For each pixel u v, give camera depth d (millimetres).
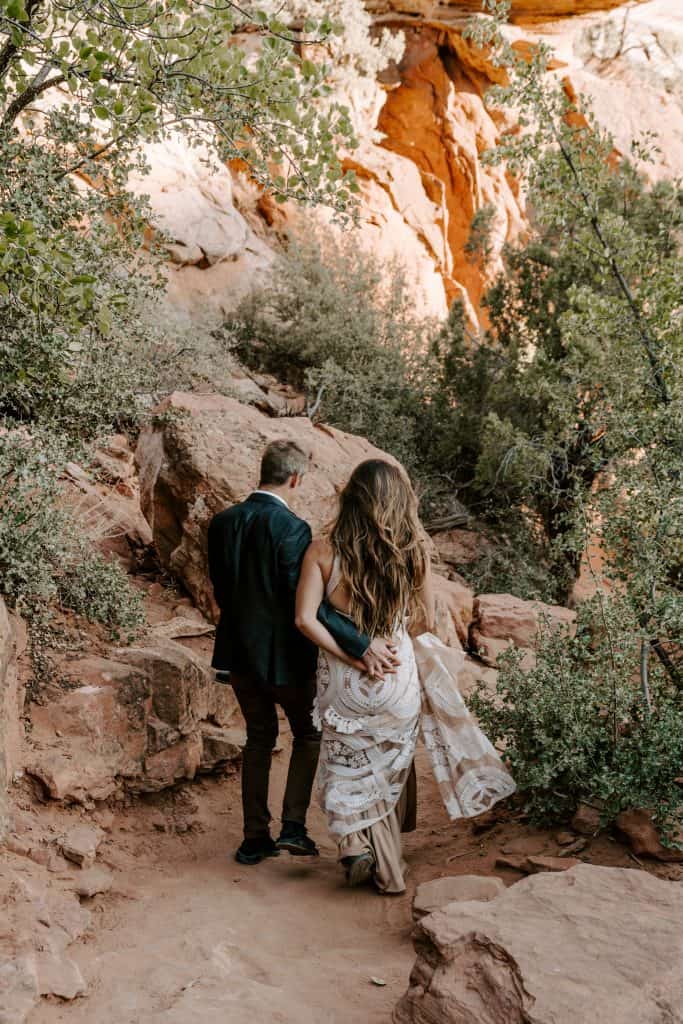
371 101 16344
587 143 6504
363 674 3719
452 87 17938
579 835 3852
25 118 5238
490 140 18281
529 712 4027
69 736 3951
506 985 2352
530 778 3900
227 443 5719
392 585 3701
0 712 3492
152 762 4184
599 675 4125
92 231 4906
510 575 9078
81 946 3113
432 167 18000
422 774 4879
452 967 2500
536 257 11227
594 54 21484
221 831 4277
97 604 4551
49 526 4258
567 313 6305
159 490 5758
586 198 6449
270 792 4656
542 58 6316
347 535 3742
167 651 4535
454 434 10734
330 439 6348
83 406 4539
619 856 3686
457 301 11656
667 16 21969
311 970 3049
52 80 4867
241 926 3391
